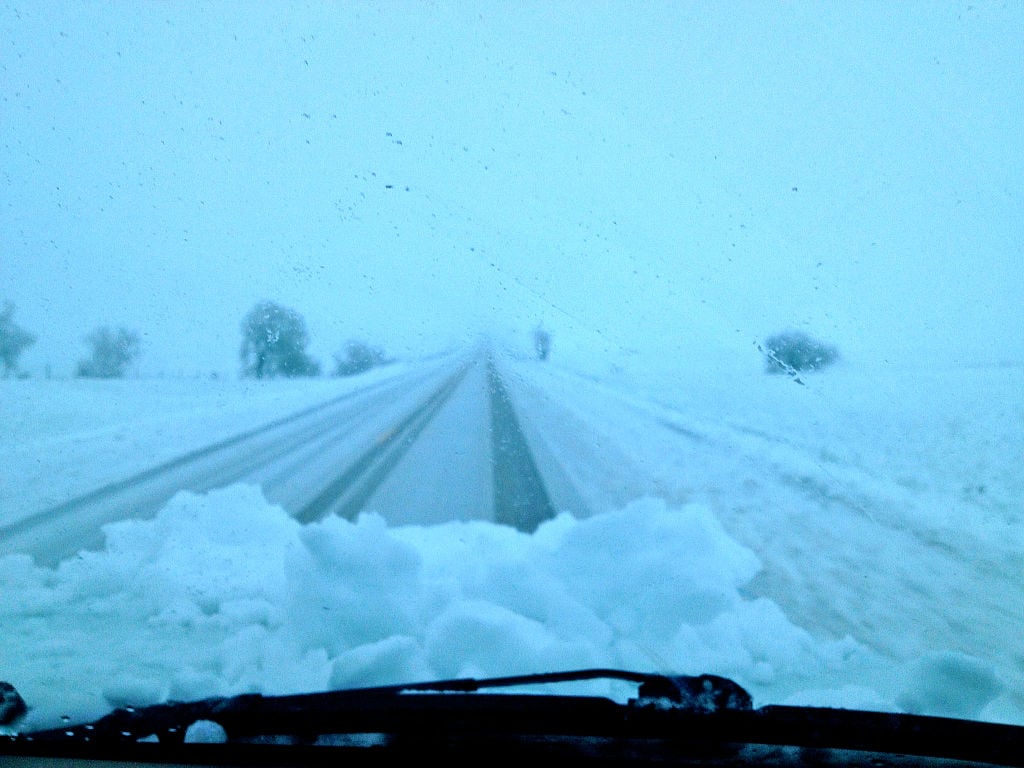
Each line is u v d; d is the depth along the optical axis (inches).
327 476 303.6
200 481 300.8
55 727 97.2
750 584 184.5
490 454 337.7
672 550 186.4
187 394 583.8
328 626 139.8
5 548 212.2
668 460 323.6
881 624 161.5
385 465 321.7
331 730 94.0
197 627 152.8
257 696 100.0
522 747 90.6
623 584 165.5
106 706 109.7
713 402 470.9
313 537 159.2
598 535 193.3
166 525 229.5
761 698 120.3
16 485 297.0
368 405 521.3
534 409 469.1
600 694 115.6
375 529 169.8
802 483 285.9
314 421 456.1
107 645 142.3
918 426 367.2
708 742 92.4
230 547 210.1
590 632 143.2
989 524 234.1
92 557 202.1
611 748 90.9
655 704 96.0
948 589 183.0
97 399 534.3
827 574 191.0
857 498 265.4
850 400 419.8
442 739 92.0
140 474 315.9
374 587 150.9
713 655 135.6
